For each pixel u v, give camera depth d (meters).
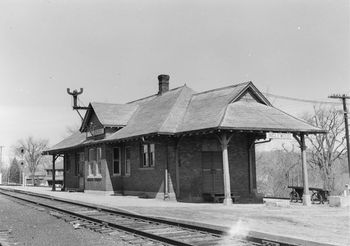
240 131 21.34
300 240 10.05
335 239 10.70
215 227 12.66
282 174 66.94
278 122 22.47
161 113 26.73
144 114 29.77
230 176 25.05
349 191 26.45
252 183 25.73
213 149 24.92
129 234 11.55
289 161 66.75
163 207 19.83
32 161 115.94
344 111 36.59
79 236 11.74
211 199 24.00
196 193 24.28
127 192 29.14
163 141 25.03
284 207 20.34
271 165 73.44
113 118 30.89
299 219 15.32
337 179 67.31
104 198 26.39
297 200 24.03
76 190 37.53
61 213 17.67
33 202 23.94
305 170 22.64
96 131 31.66
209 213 17.19
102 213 17.53
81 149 36.34
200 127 21.97
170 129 24.19
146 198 26.03
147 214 16.72
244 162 25.67
